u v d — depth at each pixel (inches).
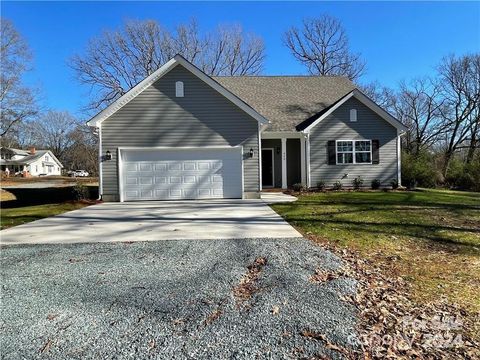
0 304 148.8
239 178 566.3
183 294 157.5
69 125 2874.0
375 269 195.2
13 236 289.7
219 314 137.2
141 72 1277.1
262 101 756.6
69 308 144.1
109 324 129.9
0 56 1435.8
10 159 2536.9
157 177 558.9
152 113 556.4
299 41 1406.3
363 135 674.2
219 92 561.3
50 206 504.7
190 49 1341.0
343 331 123.4
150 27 1266.0
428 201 495.2
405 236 276.7
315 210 413.1
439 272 190.4
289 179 738.2
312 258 213.2
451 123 1192.8
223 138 564.1
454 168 973.2
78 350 112.9
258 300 150.0
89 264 206.1
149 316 136.1
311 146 668.1
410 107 1299.2
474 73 1138.7
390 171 680.4
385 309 141.4
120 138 552.7
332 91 799.7
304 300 149.9
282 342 116.6
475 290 162.9
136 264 205.2
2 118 1483.8
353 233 286.4
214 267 197.8
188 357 108.6
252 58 1408.7
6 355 110.4
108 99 1236.5
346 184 673.6
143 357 108.7
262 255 221.5
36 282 175.2
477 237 273.6
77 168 2706.7
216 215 393.7
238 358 107.7
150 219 373.1
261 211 417.7
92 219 378.6
